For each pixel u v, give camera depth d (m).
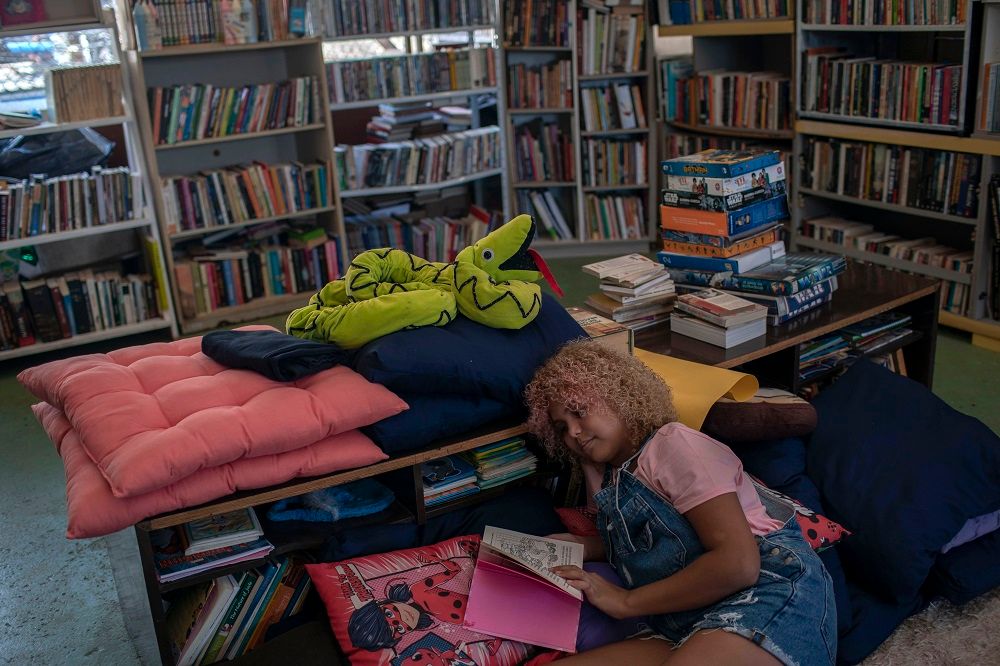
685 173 2.80
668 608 1.80
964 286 4.00
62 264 4.64
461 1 5.09
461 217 5.56
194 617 1.98
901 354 3.18
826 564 2.18
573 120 5.30
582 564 2.01
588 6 5.16
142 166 4.52
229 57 4.84
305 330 2.22
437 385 2.06
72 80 4.24
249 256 4.80
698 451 1.83
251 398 1.97
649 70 5.26
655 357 2.53
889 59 4.35
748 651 1.68
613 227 5.50
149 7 4.30
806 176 4.62
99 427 1.86
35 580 2.71
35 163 4.51
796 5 4.40
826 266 2.79
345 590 1.91
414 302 2.10
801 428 2.36
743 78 4.85
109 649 2.38
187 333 4.69
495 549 1.94
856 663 2.13
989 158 3.73
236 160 5.02
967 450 2.29
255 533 1.97
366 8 4.91
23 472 3.38
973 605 2.29
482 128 5.51
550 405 1.98
